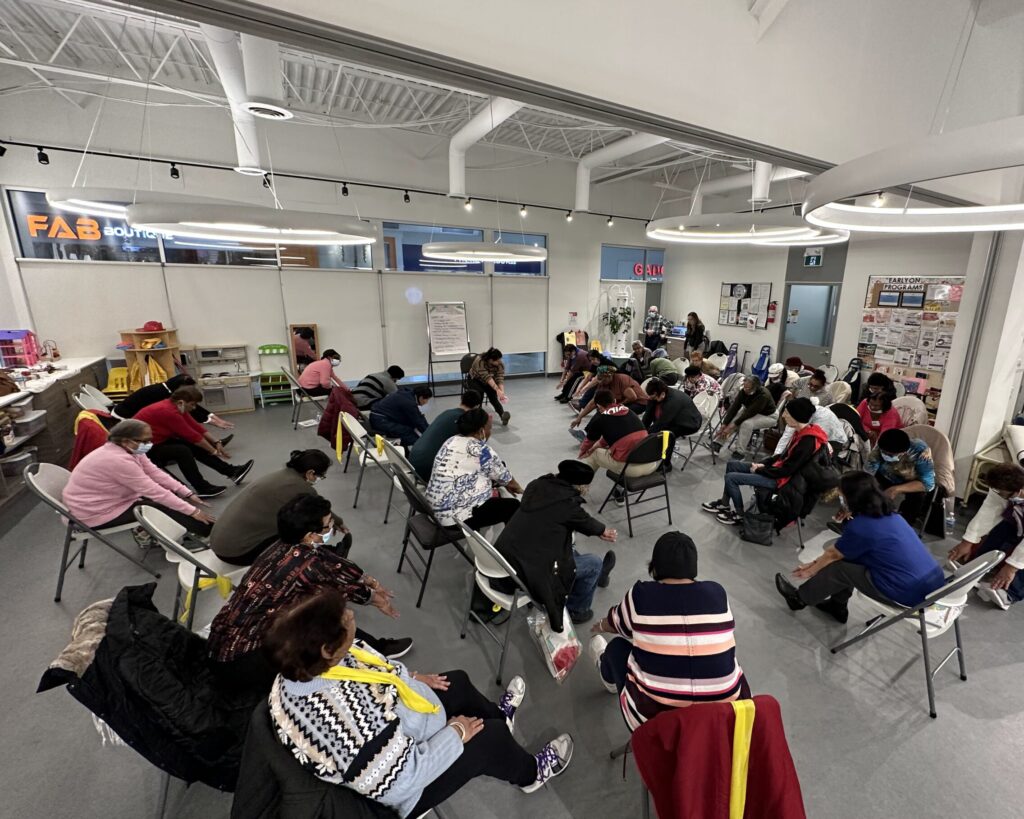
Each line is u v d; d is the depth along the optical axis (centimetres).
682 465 459
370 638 203
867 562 204
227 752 127
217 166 587
